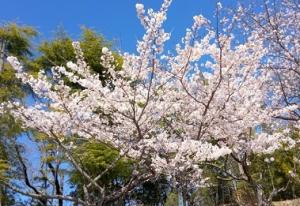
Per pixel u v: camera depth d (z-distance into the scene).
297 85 9.06
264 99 8.47
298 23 9.35
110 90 6.32
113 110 6.00
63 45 11.96
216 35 6.08
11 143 10.46
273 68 8.60
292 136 9.08
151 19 5.12
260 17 9.05
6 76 11.19
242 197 9.65
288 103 7.96
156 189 11.12
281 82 8.35
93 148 9.73
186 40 5.99
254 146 6.64
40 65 12.31
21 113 5.57
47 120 5.54
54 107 5.72
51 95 5.61
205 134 6.82
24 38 12.45
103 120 6.07
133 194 10.91
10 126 10.08
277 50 9.01
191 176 6.13
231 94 6.43
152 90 5.89
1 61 11.87
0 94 10.86
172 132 6.61
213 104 6.44
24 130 10.04
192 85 6.46
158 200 11.34
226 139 6.84
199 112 6.52
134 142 5.86
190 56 6.10
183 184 5.96
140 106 6.43
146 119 5.95
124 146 5.85
